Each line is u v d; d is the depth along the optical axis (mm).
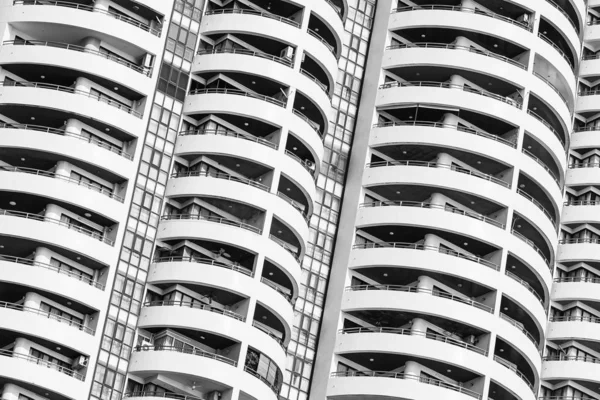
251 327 102250
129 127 104312
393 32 120312
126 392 99062
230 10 112875
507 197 114125
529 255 113938
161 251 103875
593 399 118562
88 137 104500
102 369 98000
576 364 117938
